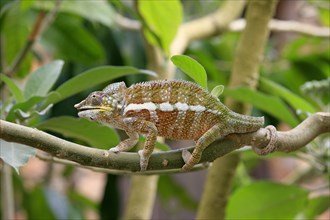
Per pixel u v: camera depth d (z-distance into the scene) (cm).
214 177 185
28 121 156
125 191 337
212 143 141
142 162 137
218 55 293
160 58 209
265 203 190
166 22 188
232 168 184
